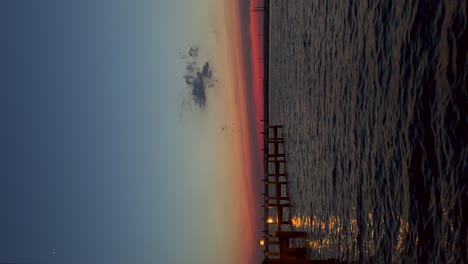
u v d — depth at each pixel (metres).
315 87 19.41
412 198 8.20
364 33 11.54
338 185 14.40
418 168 8.00
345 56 13.67
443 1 7.11
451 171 6.82
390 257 9.23
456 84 6.73
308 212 20.70
